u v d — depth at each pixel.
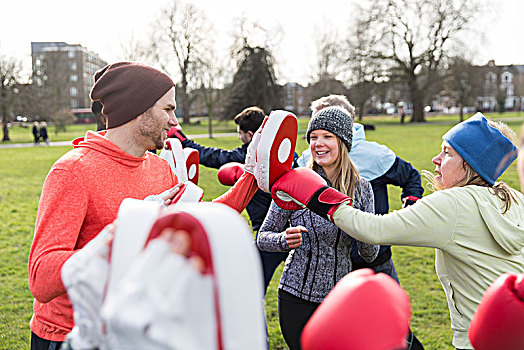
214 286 0.76
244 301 0.78
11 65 31.84
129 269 0.87
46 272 1.47
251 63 40.12
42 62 47.38
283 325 2.53
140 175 1.90
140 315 0.73
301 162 3.09
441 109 74.81
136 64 1.82
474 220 1.81
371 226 1.77
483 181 1.95
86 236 1.74
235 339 0.76
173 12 39.69
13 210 8.60
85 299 0.98
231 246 0.79
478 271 1.83
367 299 0.82
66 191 1.65
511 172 11.70
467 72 41.28
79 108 77.81
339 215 1.77
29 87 34.81
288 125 1.80
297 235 2.33
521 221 1.90
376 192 3.12
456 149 1.93
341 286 0.87
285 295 2.50
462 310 1.89
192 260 0.77
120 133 1.81
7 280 5.14
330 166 2.49
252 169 1.87
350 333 0.79
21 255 6.00
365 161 3.07
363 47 37.25
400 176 3.13
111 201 1.75
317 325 0.82
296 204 1.88
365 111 71.75
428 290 4.76
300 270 2.46
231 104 41.38
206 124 45.56
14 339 3.83
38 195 10.27
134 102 1.76
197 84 35.62
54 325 1.74
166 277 0.76
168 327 0.73
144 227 0.90
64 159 1.71
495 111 64.81
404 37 39.06
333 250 2.41
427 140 22.88
